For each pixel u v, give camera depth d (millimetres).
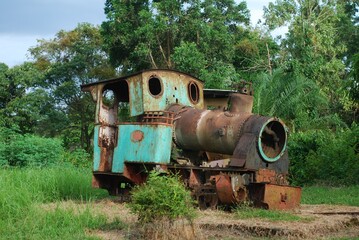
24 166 20781
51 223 9180
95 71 39125
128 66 31328
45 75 38656
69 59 43562
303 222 9227
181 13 29250
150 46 29125
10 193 10188
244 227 8773
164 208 8180
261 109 23719
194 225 8359
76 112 39750
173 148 12328
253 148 11133
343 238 8281
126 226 9047
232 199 10805
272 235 8492
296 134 21312
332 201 13281
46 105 37344
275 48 33875
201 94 13625
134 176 12484
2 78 33188
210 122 11883
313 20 34406
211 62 28984
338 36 40344
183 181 11609
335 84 32000
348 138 20375
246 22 32812
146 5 30703
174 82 12969
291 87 23953
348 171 18328
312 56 30250
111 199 13102
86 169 20469
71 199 12578
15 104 32594
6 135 23844
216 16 30609
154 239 8164
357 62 18188
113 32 30141
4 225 8875
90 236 8336
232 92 12750
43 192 12180
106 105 13844
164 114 12297
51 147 21953
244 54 31953
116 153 12531
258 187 11109
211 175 11500
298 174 19391
